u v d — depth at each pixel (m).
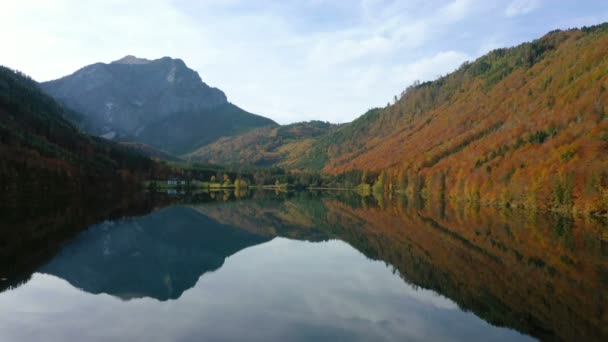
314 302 24.14
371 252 41.97
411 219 72.81
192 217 80.62
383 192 191.88
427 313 22.00
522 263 34.75
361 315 21.77
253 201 131.00
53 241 43.69
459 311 22.33
